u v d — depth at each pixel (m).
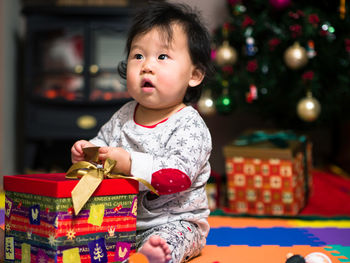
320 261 0.97
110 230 0.92
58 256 0.85
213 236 1.38
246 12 2.24
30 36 2.68
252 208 1.88
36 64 2.69
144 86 1.08
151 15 1.13
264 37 2.20
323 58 2.12
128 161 0.97
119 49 2.69
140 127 1.11
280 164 1.83
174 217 1.06
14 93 2.90
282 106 2.35
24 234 0.92
